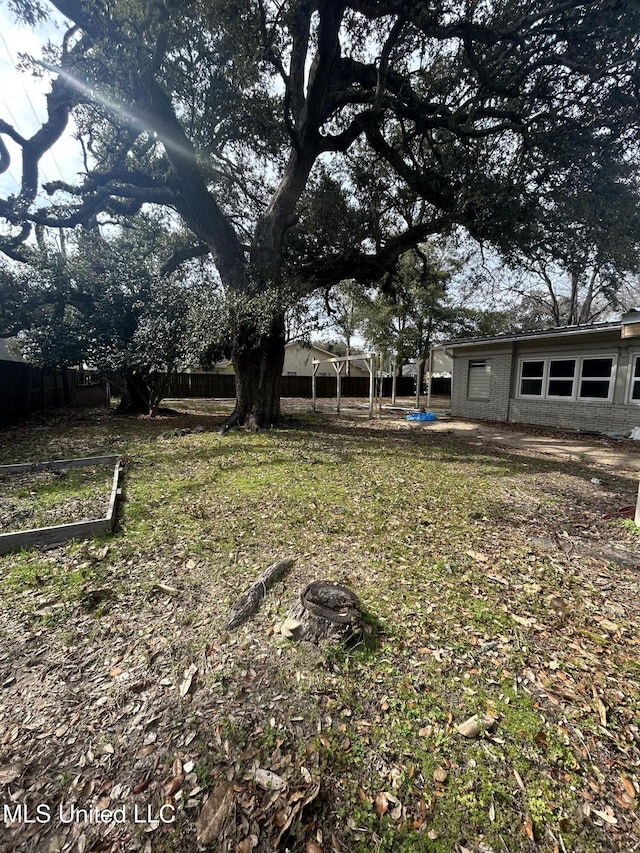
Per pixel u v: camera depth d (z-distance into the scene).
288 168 8.32
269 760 1.39
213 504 3.95
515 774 1.35
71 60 5.91
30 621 2.13
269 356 9.04
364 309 17.03
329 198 9.22
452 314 16.98
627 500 4.31
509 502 4.20
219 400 20.05
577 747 1.45
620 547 3.16
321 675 1.76
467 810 1.24
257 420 8.93
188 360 9.41
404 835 1.17
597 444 7.87
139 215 11.19
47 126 7.73
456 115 6.91
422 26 5.57
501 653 1.93
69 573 2.62
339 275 9.51
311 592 2.11
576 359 9.86
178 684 1.72
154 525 3.41
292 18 5.73
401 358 17.55
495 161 7.18
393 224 10.88
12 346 12.38
